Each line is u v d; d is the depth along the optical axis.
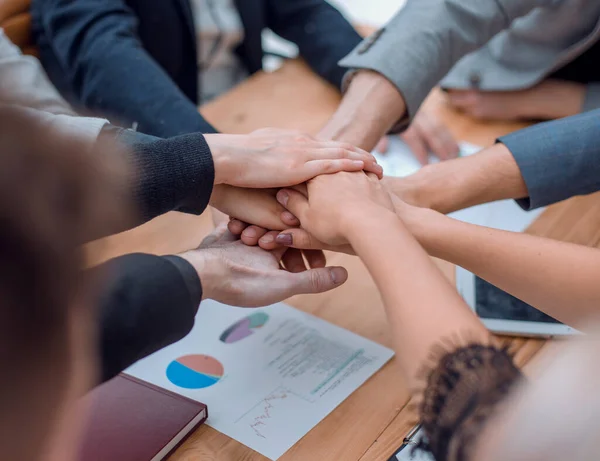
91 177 0.41
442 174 0.97
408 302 0.60
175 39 1.49
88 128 0.79
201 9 1.67
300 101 1.37
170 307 0.64
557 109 1.28
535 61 1.27
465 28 1.12
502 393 0.51
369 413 0.75
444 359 0.55
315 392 0.77
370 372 0.80
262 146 0.89
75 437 0.45
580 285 0.73
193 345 0.84
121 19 1.27
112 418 0.72
